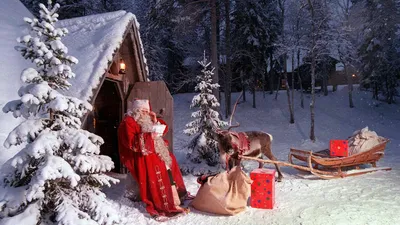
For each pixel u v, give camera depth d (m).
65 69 3.67
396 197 5.78
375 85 24.45
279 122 19.84
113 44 5.68
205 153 7.94
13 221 3.29
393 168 8.43
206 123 8.05
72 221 3.38
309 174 7.77
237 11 21.17
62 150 3.77
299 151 7.64
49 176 3.33
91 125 7.08
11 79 5.44
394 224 4.52
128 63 7.23
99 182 4.02
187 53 24.59
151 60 20.55
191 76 22.91
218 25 21.39
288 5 19.92
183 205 5.56
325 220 4.72
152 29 17.41
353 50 20.20
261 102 23.58
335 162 7.33
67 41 6.21
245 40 21.39
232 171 5.34
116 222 3.77
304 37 18.02
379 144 7.88
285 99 24.16
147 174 5.24
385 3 23.36
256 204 5.32
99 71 5.28
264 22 22.42
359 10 23.05
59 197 3.67
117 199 5.72
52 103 3.51
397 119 21.16
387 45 24.16
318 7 17.20
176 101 23.62
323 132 18.05
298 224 4.61
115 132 7.76
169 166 5.46
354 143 8.21
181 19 15.99
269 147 6.95
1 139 4.45
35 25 3.66
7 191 3.55
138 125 5.31
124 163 5.42
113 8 20.80
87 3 17.92
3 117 4.73
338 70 30.31
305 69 26.47
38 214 3.47
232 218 4.90
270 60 25.45
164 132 5.95
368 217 4.80
